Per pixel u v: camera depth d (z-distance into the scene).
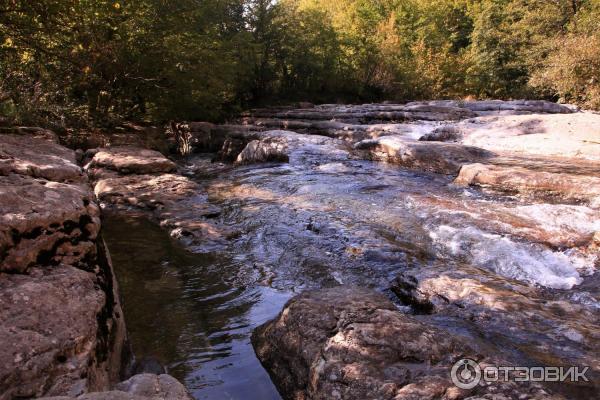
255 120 19.77
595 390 2.69
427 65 36.12
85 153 10.72
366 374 2.63
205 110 18.12
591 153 9.27
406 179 8.62
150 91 16.02
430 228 5.84
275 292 4.58
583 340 3.24
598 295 4.21
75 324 2.54
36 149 5.35
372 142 10.76
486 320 3.56
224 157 13.68
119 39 13.33
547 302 3.89
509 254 4.96
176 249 5.74
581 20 27.59
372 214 6.49
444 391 2.42
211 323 3.96
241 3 26.55
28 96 11.84
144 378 2.41
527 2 34.28
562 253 5.04
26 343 2.29
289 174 9.55
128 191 7.96
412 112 17.66
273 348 3.33
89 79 13.23
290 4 29.72
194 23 17.70
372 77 34.66
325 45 31.30
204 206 7.38
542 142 10.41
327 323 3.18
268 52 28.88
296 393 2.93
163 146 15.37
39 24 10.48
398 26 40.81
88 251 3.27
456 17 46.28
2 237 2.78
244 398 3.02
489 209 6.41
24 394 2.11
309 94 31.69
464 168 8.08
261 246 5.79
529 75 32.91
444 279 4.17
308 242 5.65
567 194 6.69
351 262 5.04
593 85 21.42
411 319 3.12
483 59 36.78
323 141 12.20
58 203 3.35
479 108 19.59
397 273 4.73
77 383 2.25
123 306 4.16
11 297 2.54
